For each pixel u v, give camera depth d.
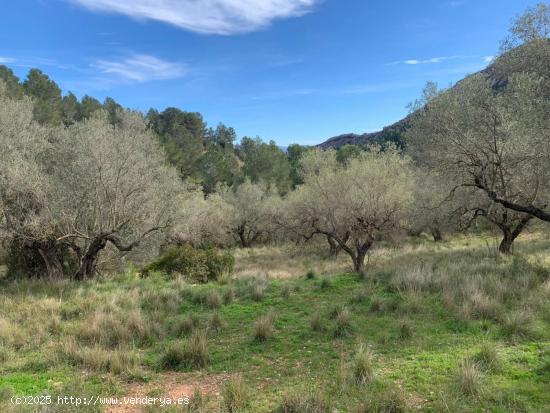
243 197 31.23
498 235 21.86
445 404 3.80
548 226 13.67
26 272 14.28
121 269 15.56
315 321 7.00
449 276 9.35
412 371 4.83
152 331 7.18
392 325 6.75
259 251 27.02
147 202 12.97
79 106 51.19
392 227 15.33
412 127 17.41
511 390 4.12
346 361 5.42
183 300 9.73
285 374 5.20
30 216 11.35
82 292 10.15
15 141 12.10
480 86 11.93
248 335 7.00
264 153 49.41
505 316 6.37
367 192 14.22
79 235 11.91
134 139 14.66
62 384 5.02
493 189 10.81
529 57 10.30
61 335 7.01
